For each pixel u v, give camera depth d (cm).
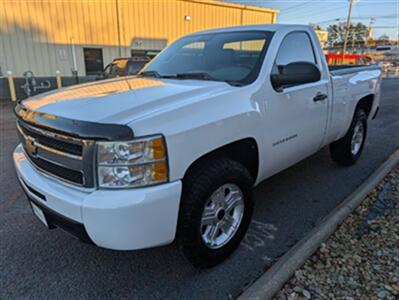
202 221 219
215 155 226
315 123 322
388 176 396
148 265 237
